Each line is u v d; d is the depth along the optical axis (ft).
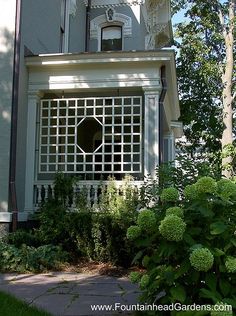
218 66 67.15
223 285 10.84
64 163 31.37
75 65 31.55
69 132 35.32
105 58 30.81
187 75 71.61
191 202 11.84
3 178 28.99
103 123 31.35
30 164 31.32
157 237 11.91
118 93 32.78
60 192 29.01
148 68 30.91
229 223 11.32
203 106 73.05
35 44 33.73
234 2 65.31
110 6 51.19
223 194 11.55
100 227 25.66
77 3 47.62
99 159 37.35
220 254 10.80
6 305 15.14
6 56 30.09
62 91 32.68
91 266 24.80
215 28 67.92
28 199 30.91
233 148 60.29
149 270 12.24
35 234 27.53
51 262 23.88
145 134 30.45
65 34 43.09
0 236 27.58
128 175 29.30
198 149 74.64
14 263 23.26
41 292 18.34
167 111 39.32
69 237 26.81
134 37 50.29
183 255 11.26
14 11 30.37
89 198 29.76
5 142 29.32
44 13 36.11
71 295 17.81
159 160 30.12
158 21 62.03
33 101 31.99
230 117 63.77
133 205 26.25
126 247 24.67
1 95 29.81
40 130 32.30
